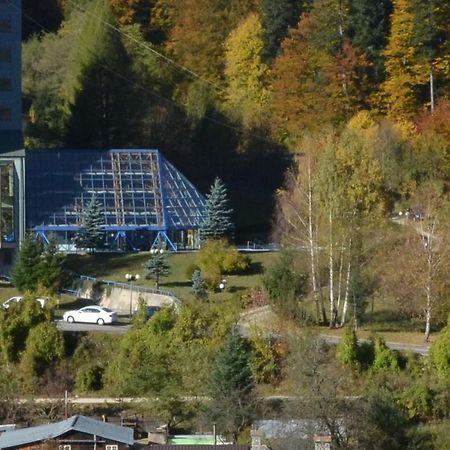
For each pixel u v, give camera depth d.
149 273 171.88
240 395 125.88
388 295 152.62
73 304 166.75
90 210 188.25
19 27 192.62
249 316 147.38
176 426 126.69
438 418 127.94
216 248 176.25
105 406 130.62
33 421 126.50
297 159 197.62
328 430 119.94
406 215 179.25
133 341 139.62
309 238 156.00
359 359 136.00
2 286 171.88
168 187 196.38
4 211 186.75
